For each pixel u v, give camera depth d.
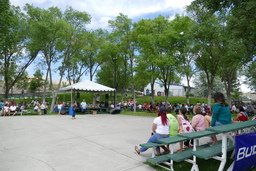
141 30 23.14
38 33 20.86
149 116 17.38
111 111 19.94
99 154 5.10
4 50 22.69
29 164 4.30
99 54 35.22
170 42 20.50
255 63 16.41
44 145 6.03
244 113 6.71
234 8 8.28
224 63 18.27
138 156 4.94
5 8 15.87
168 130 4.72
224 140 3.29
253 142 3.54
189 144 5.46
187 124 5.09
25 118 14.30
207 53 19.97
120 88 45.41
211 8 8.87
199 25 17.39
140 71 25.33
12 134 7.80
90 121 12.70
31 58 29.00
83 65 42.88
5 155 4.97
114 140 6.79
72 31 21.78
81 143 6.31
